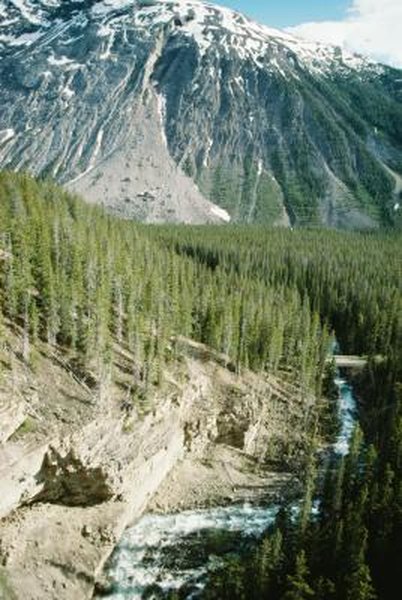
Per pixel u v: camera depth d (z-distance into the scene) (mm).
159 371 90375
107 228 134250
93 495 76688
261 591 62969
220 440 99938
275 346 115312
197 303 120062
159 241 192500
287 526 77062
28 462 70438
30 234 100438
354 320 148125
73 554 71375
